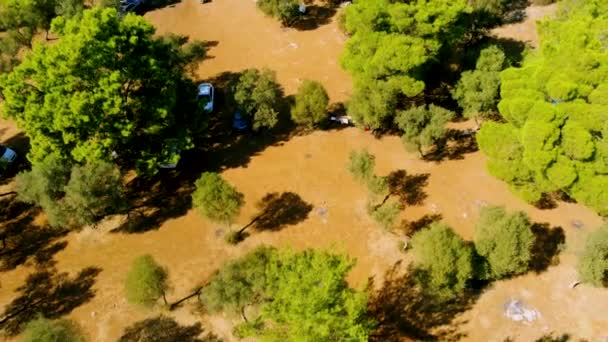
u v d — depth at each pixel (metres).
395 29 42.75
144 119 39.69
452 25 43.16
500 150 35.84
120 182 38.66
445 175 42.75
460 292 35.38
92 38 36.16
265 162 44.19
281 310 27.03
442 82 48.38
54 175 37.31
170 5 62.59
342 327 26.62
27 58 37.69
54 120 35.91
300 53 55.09
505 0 59.25
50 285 36.59
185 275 36.88
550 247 37.84
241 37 57.53
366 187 41.59
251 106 44.31
